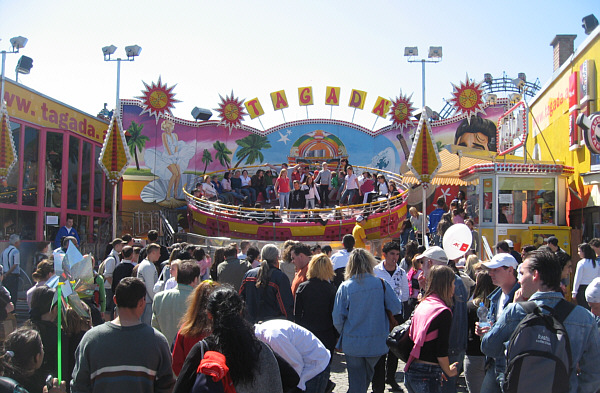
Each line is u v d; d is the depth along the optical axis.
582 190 16.19
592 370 4.12
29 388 4.36
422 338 5.06
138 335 4.30
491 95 29.97
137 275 8.75
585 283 9.42
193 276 6.11
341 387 7.92
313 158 30.31
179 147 29.89
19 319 12.58
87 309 5.91
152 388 4.28
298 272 8.28
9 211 17.17
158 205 29.47
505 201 16.25
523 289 4.51
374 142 30.27
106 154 18.31
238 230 22.34
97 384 4.18
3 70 16.92
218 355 3.39
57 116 19.81
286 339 4.05
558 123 18.77
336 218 22.23
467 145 29.80
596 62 15.20
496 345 4.33
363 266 6.45
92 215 22.34
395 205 23.20
